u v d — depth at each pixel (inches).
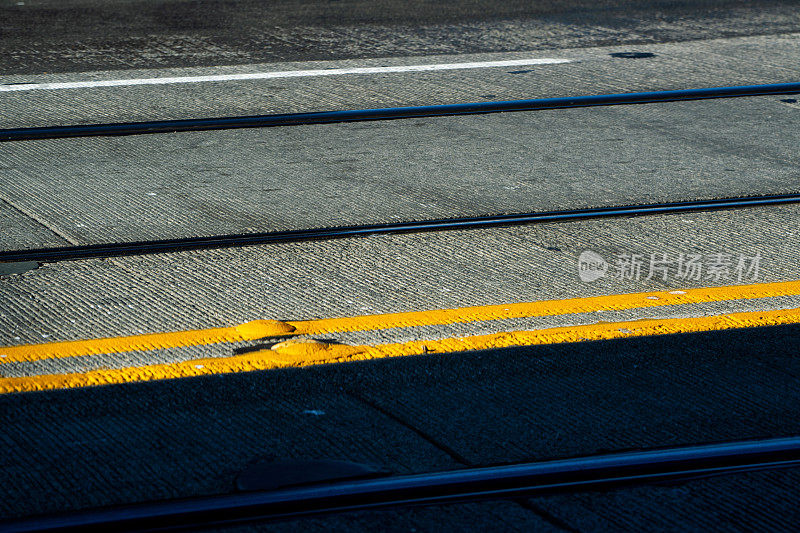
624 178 474.3
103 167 475.5
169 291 348.2
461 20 817.5
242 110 567.2
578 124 558.9
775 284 364.8
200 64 663.8
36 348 304.3
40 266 365.7
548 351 307.4
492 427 265.0
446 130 544.1
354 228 407.8
